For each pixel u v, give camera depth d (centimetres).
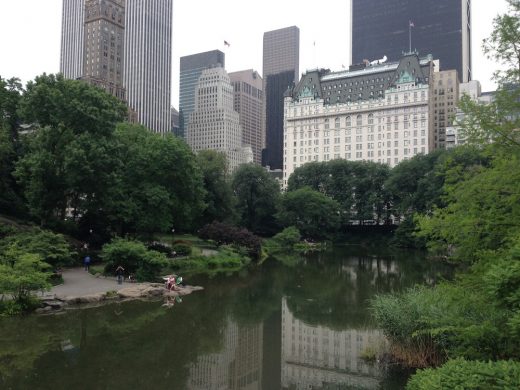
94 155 4881
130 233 6122
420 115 15988
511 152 1472
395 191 10350
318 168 13375
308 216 11331
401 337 2034
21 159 5066
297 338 2720
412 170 10125
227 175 10906
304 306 3634
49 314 3031
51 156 4841
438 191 8619
